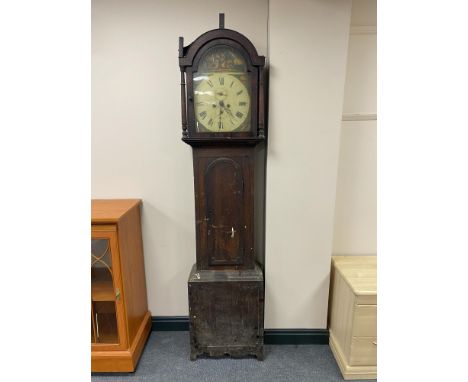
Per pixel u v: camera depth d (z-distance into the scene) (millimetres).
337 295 1746
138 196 1828
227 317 1662
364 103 1758
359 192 1861
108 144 1765
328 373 1634
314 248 1743
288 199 1685
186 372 1633
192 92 1475
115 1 1619
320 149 1628
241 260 1675
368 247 1929
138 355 1704
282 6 1488
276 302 1809
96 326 1627
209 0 1631
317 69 1544
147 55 1674
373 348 1554
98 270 1575
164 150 1776
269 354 1766
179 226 1862
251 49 1437
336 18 1496
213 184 1597
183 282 1933
